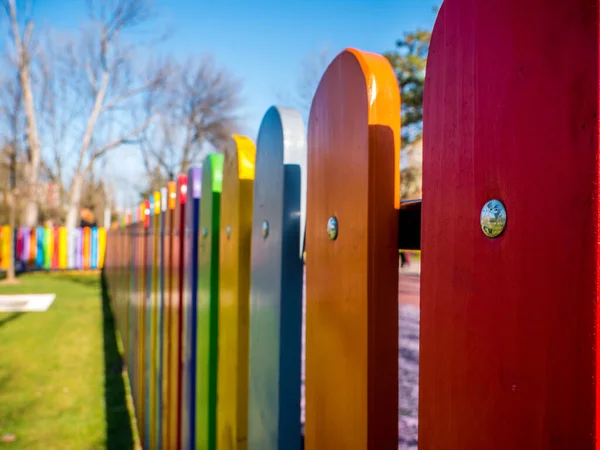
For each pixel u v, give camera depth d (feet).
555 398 1.31
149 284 10.02
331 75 2.74
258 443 3.66
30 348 18.70
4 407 12.41
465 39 1.68
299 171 3.33
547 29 1.35
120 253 20.89
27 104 77.10
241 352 4.20
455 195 1.72
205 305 5.45
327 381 2.72
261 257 3.77
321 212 2.86
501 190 1.51
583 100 1.24
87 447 10.16
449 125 1.76
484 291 1.58
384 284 2.26
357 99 2.40
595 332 1.20
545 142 1.35
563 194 1.30
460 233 1.69
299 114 3.46
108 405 12.59
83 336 20.88
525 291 1.41
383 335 2.25
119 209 134.00
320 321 2.85
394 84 2.33
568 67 1.29
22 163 76.89
